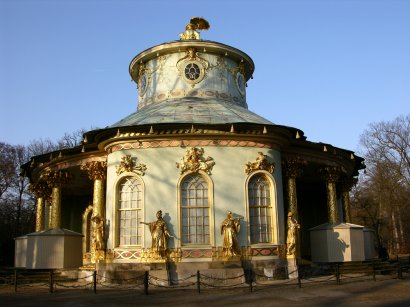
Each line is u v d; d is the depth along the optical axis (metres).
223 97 31.06
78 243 26.53
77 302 16.69
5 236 60.06
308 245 34.50
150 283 20.09
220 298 17.03
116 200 23.89
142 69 32.75
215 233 22.78
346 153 29.92
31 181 34.44
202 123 23.20
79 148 26.97
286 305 15.12
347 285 20.41
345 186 32.88
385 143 60.22
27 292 20.28
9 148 61.84
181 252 22.48
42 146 65.94
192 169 23.36
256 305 15.24
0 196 59.88
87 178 31.36
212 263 22.23
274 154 24.95
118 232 23.62
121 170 23.91
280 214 24.22
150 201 23.20
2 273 28.55
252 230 23.48
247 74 35.19
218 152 23.81
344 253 25.75
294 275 23.30
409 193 58.41
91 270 23.86
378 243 55.34
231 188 23.45
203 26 33.84
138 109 32.59
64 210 35.81
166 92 30.73
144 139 23.89
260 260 22.86
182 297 17.52
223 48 31.33
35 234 25.39
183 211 23.23
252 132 24.02
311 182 34.47
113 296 18.17
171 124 23.19
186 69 30.80
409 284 20.52
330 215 28.84
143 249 22.62
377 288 19.25
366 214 64.56
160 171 23.52
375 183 61.62
